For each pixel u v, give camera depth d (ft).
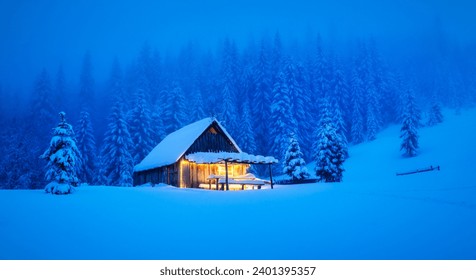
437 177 70.03
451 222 34.68
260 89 230.48
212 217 42.63
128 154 152.76
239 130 203.00
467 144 154.61
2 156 174.19
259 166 192.95
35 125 229.86
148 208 48.52
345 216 40.24
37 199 53.52
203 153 93.97
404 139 168.55
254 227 37.17
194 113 209.05
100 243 31.22
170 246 30.78
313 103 249.34
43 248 29.37
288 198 56.49
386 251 28.32
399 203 45.06
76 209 45.96
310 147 207.92
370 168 168.25
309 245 30.53
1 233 32.63
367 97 242.78
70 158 64.13
